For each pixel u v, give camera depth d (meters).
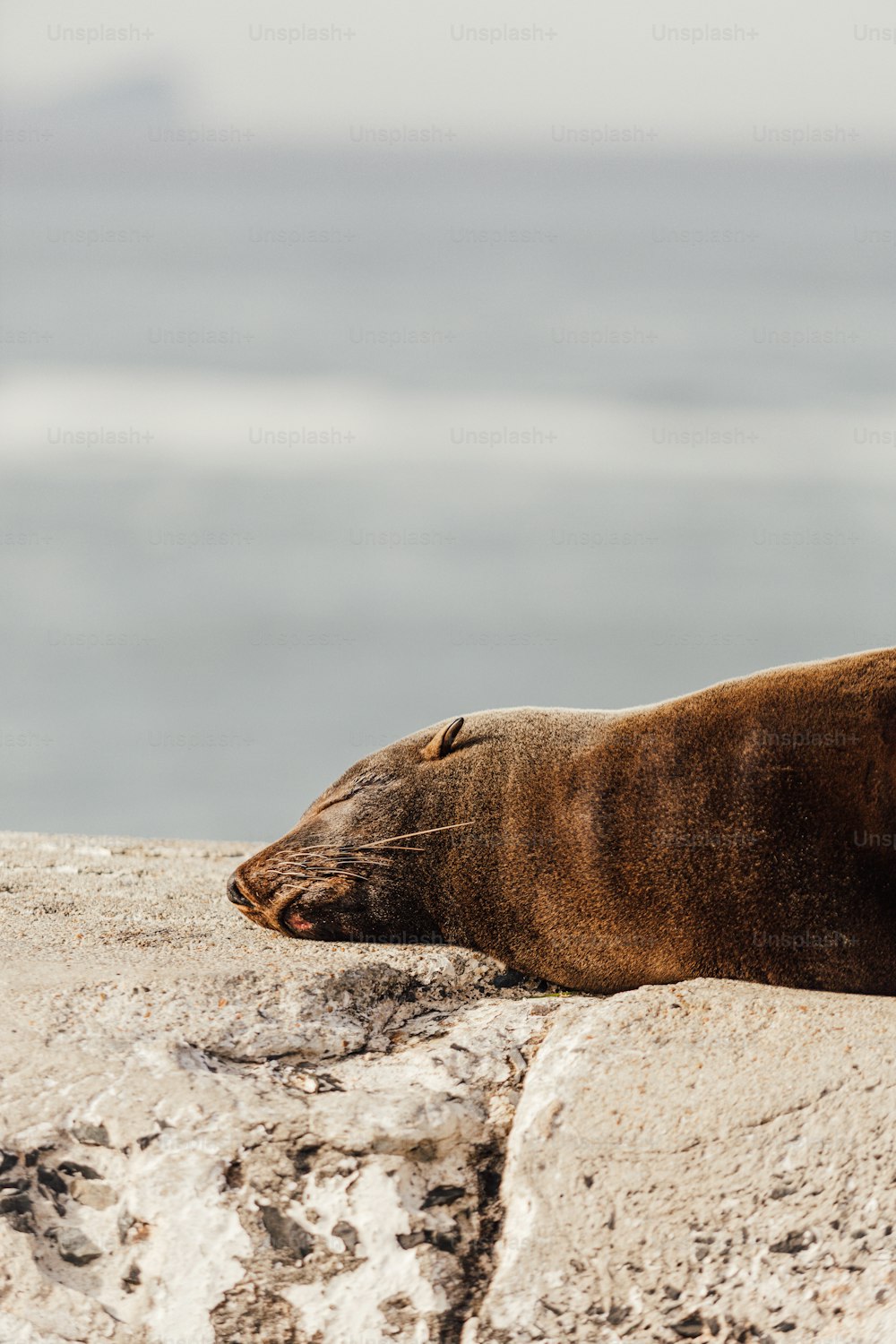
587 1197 17.94
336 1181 18.03
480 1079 19.69
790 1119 17.92
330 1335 17.14
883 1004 19.67
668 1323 16.94
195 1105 18.47
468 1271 17.66
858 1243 16.86
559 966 23.33
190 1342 17.09
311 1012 20.66
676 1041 19.31
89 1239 17.67
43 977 20.77
